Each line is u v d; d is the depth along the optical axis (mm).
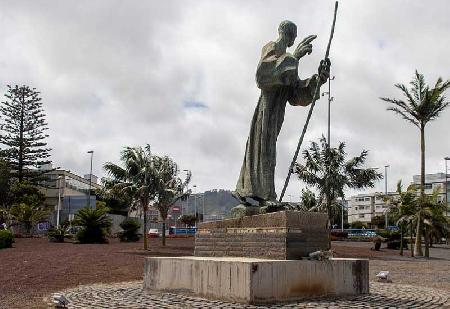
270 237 11547
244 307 9375
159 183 31219
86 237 39219
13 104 61312
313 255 10984
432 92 33188
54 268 19344
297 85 13766
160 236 56219
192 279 10891
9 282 15133
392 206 36500
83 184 84625
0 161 58438
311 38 13867
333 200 36719
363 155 35594
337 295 11047
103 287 13516
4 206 55156
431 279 18250
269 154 13625
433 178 91438
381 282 16000
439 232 35500
